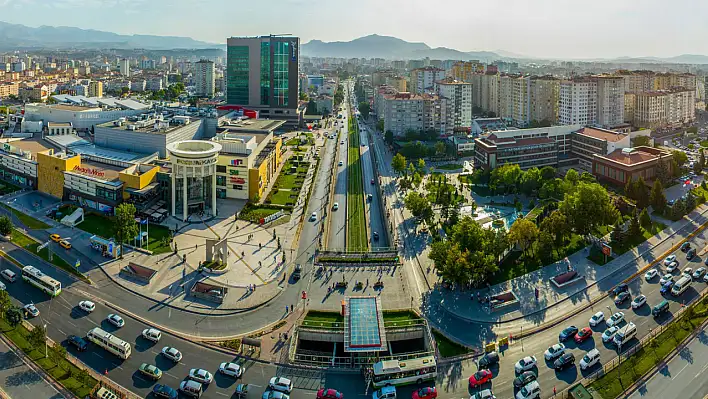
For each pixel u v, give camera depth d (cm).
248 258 18350
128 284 16112
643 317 14838
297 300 15600
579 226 19388
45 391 11406
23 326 13725
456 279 15588
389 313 14925
